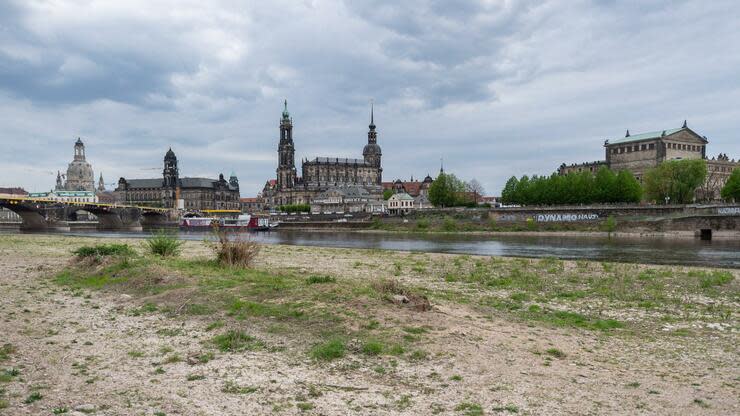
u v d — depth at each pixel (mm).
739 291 36688
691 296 34406
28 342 20125
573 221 150875
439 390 15227
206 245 79500
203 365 17547
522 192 195375
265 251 77188
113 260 40875
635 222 135750
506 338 20969
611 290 36719
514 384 15727
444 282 41094
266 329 21828
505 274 47625
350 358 18250
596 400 14477
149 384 15586
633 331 23594
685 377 16719
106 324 23266
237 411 13562
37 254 60438
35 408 13391
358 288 28406
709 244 96375
